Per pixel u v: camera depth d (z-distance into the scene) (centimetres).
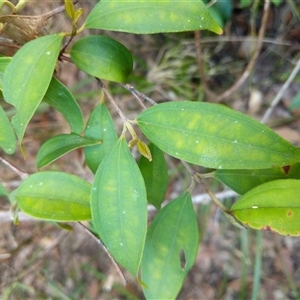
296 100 57
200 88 62
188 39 63
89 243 65
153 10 23
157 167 29
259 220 25
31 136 61
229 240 64
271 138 23
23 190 25
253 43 63
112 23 23
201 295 63
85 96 58
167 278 27
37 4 40
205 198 57
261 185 25
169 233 28
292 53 63
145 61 64
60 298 63
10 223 62
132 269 23
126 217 23
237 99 64
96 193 23
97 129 28
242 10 62
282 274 62
